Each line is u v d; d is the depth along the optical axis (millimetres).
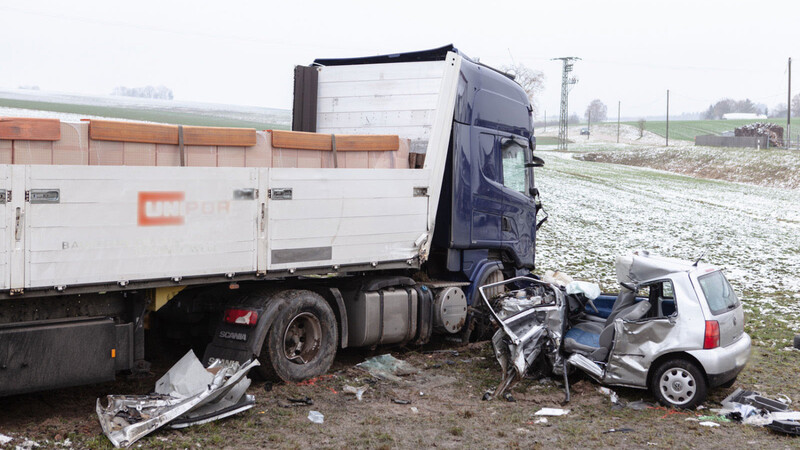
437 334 10219
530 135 11562
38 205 5473
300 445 5773
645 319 7500
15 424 5930
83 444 5516
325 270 7641
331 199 7602
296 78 9852
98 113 79438
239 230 6766
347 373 8023
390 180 8242
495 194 10312
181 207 6328
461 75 9383
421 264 8953
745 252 25047
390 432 6219
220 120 89062
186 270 6406
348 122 9766
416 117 9250
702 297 7355
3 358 5465
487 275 10148
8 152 5539
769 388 8156
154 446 5512
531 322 8141
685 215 38250
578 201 42875
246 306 7156
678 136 155125
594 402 7430
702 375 7188
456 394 7605
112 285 5957
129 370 6344
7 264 5332
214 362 7012
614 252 23188
